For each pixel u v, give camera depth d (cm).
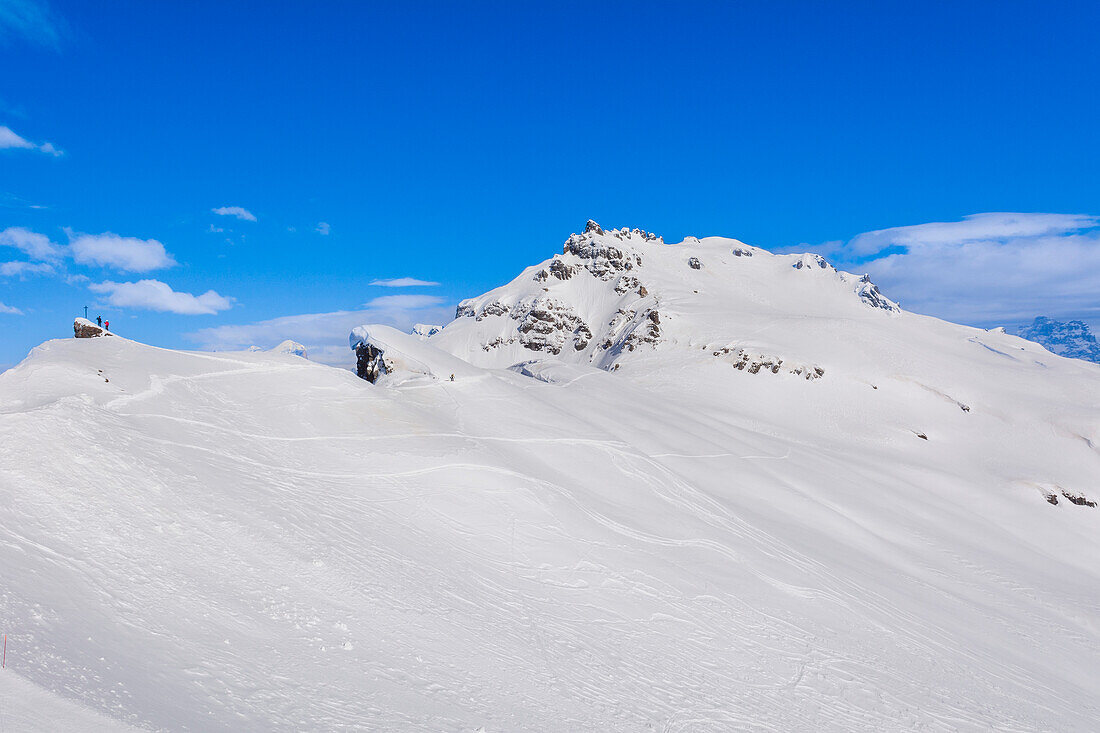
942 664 2795
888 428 9656
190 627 1304
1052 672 3194
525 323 17350
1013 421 10181
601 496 3628
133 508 1697
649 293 16525
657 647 2191
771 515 4488
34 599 1116
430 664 1564
